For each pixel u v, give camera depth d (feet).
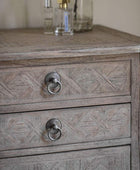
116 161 4.23
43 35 4.64
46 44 3.99
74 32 4.84
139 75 4.06
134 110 4.15
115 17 5.77
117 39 4.27
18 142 3.95
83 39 4.31
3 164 3.96
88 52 3.76
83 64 3.89
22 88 3.82
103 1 5.66
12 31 5.04
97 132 4.11
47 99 3.91
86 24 4.90
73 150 4.10
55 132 4.00
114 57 3.93
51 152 4.06
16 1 5.36
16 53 3.60
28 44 4.01
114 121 4.12
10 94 3.81
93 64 3.91
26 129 3.94
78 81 3.93
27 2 5.40
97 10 5.68
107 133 4.14
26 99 3.86
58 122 3.99
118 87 4.04
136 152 4.26
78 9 4.82
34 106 3.90
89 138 4.10
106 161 4.21
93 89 3.99
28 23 5.49
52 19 4.74
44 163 4.06
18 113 3.88
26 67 3.77
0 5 5.32
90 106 4.03
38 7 5.45
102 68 3.94
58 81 3.80
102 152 4.17
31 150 4.00
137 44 3.93
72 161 4.12
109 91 4.03
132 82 4.06
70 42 4.10
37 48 3.78
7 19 5.40
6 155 3.94
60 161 4.09
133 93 4.09
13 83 3.79
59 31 4.68
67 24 4.62
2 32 4.96
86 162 4.16
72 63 3.86
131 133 4.20
